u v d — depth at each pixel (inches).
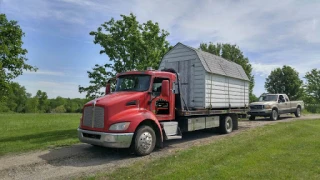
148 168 223.1
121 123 270.7
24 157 280.1
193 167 220.5
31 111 2524.6
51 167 243.0
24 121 722.8
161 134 309.7
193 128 381.7
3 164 252.1
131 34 456.4
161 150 314.7
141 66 446.9
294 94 1491.1
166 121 335.9
